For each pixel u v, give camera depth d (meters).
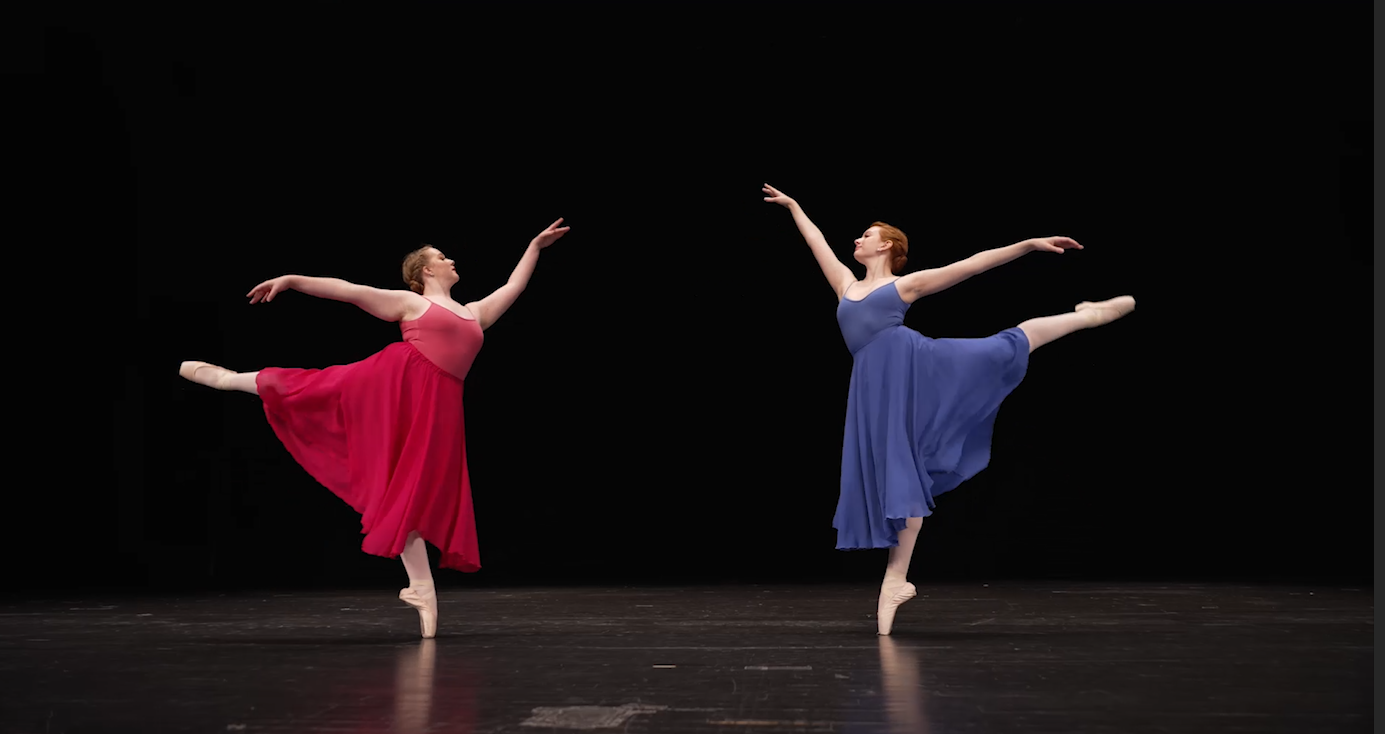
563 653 2.96
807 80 6.71
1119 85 6.60
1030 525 6.98
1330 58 6.41
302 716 2.12
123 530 6.70
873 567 7.02
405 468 3.35
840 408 7.08
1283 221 6.69
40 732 2.00
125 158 6.65
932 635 3.33
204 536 6.79
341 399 3.40
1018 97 6.66
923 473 3.37
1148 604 4.39
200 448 6.82
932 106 6.70
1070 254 6.84
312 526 6.90
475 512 7.10
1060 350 7.01
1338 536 6.82
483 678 2.54
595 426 7.12
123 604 4.69
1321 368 6.79
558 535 7.11
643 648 3.05
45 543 6.59
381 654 2.96
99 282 6.70
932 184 6.79
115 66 6.48
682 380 7.11
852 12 6.50
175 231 6.75
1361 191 6.61
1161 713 2.12
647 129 6.83
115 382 6.73
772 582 6.02
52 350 6.64
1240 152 6.64
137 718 2.11
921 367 3.42
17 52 6.35
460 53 6.67
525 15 6.55
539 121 6.82
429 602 3.37
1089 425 6.99
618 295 7.04
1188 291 6.83
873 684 2.43
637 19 6.55
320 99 6.72
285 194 6.81
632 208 6.93
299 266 6.84
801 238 6.94
